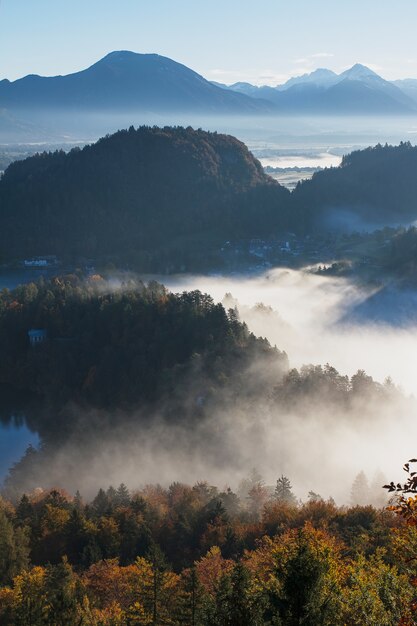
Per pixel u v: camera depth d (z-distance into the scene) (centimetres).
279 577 3897
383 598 4069
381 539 6744
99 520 8938
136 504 9406
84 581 6750
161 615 5391
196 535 8481
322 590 3869
